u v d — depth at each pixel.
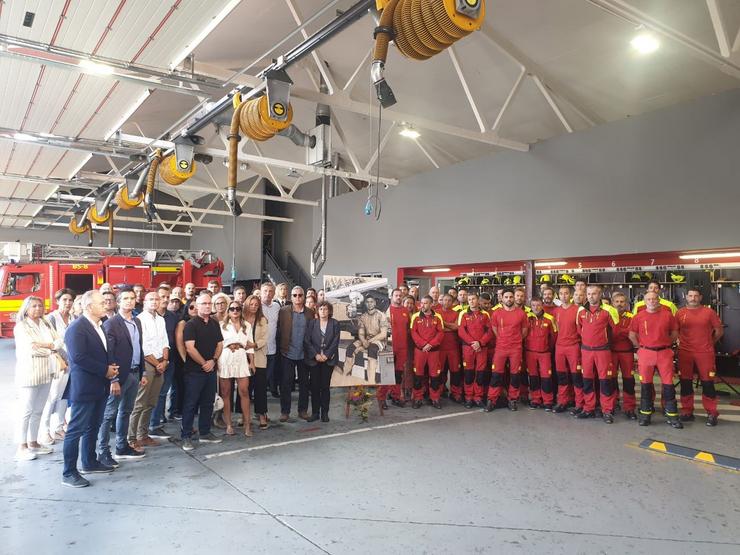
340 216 14.48
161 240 24.73
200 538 3.04
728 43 5.58
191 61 5.40
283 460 4.49
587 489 3.81
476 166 10.42
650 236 7.64
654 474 4.12
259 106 5.20
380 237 12.92
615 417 6.09
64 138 7.23
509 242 9.73
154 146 8.04
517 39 7.66
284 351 5.87
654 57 7.55
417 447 4.88
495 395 6.45
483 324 6.68
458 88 9.55
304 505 3.52
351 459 4.52
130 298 4.51
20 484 3.93
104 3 3.67
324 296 6.43
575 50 7.74
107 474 4.14
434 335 6.63
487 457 4.56
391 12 3.36
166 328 5.35
